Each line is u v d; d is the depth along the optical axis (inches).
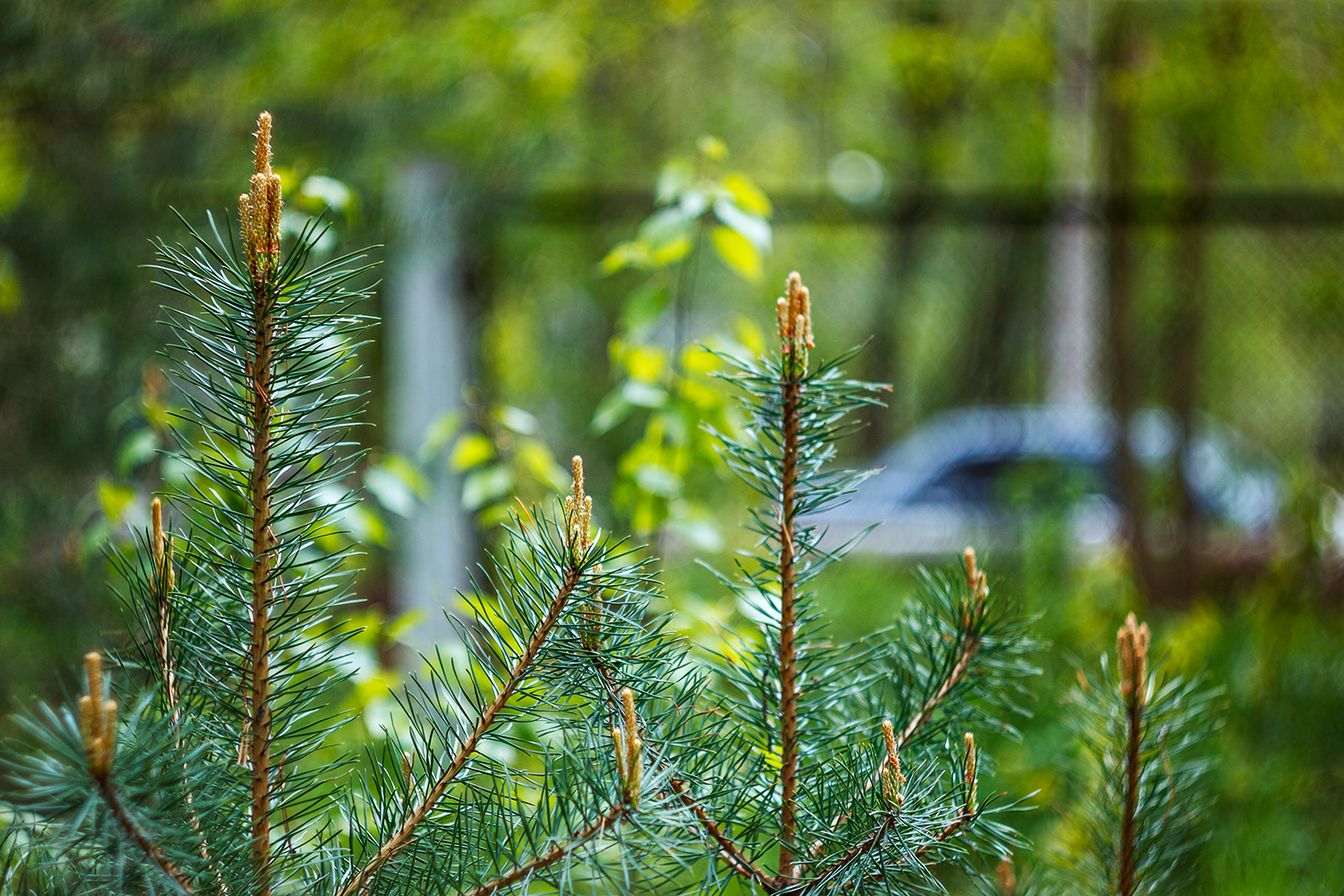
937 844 85.5
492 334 214.2
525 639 85.7
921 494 336.5
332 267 84.6
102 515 132.2
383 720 101.9
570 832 83.6
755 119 434.3
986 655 91.1
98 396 148.8
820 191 235.5
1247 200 235.9
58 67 156.1
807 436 87.2
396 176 186.7
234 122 179.8
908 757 89.4
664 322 146.1
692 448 114.4
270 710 84.9
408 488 117.0
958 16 364.8
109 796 80.3
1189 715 93.0
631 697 83.0
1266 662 175.3
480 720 85.4
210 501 84.9
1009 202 238.5
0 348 151.3
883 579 250.7
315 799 85.9
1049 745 135.4
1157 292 279.1
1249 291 278.4
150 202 161.9
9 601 138.9
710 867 84.9
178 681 85.7
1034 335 402.0
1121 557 247.1
